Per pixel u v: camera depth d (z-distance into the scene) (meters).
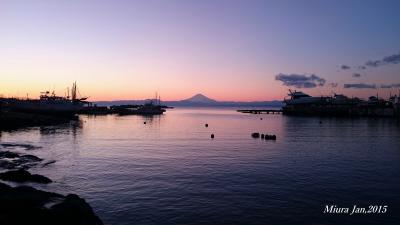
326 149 62.72
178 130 110.25
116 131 103.50
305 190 32.53
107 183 35.06
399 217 25.80
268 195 30.83
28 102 147.75
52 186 33.44
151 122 156.62
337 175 39.06
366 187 33.81
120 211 26.52
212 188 33.19
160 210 26.77
